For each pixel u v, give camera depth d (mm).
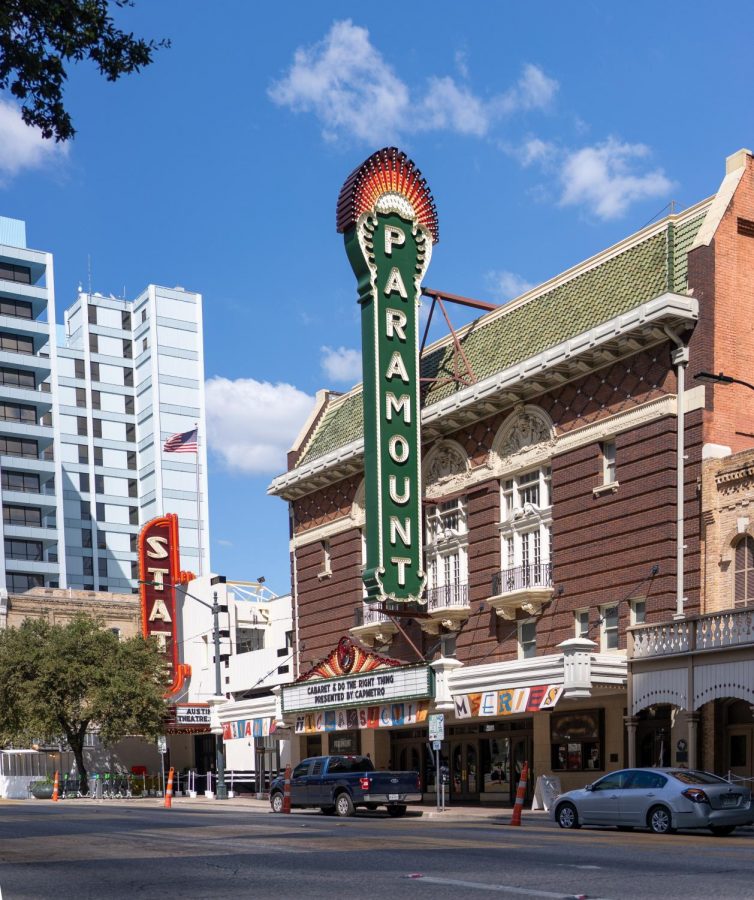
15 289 104438
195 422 125562
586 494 36969
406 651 45531
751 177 36094
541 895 11992
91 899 12406
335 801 33375
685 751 32406
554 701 33188
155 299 126062
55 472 104312
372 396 41000
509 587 39875
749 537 32031
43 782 60750
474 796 42250
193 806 43219
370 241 41688
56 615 75000
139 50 15805
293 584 53531
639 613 34969
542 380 38438
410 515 41188
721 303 34344
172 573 68250
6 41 15016
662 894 12000
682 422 34094
